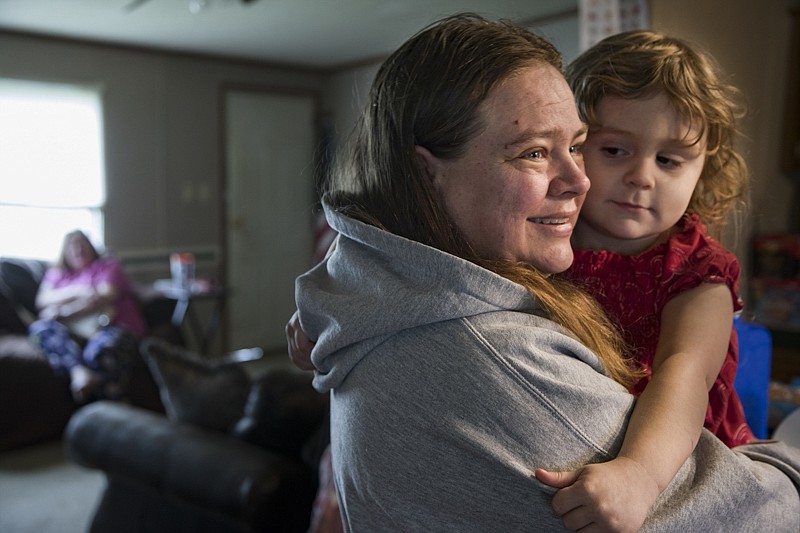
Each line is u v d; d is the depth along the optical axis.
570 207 0.70
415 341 0.66
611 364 0.71
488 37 0.69
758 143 4.02
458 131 0.67
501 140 0.66
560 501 0.58
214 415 2.27
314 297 0.73
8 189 5.62
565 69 0.87
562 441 0.62
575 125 0.69
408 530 0.68
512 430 0.62
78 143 5.87
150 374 4.68
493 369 0.63
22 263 5.18
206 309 6.57
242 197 6.81
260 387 2.13
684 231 0.81
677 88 0.75
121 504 2.39
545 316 0.70
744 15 3.74
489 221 0.69
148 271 6.26
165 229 6.35
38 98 5.66
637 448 0.61
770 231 4.12
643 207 0.78
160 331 5.19
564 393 0.63
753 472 0.67
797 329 3.68
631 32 0.85
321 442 1.93
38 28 5.42
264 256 6.98
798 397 1.40
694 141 0.76
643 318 0.78
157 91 6.23
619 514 0.57
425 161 0.70
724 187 0.86
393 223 0.71
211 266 6.63
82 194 5.91
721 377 0.79
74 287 4.94
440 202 0.70
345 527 0.77
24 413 4.16
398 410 0.66
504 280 0.66
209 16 5.04
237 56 6.55
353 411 0.70
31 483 3.64
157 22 5.23
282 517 1.89
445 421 0.64
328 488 1.73
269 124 6.94
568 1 4.68
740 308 0.78
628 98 0.76
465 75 0.67
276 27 5.38
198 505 1.97
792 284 3.74
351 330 0.68
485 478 0.63
